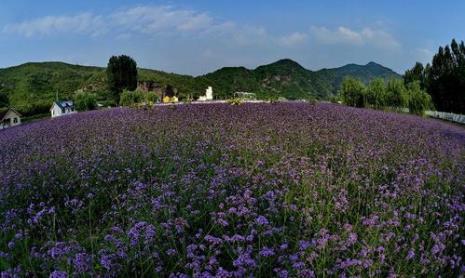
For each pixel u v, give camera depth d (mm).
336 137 11844
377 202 6039
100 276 3938
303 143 10656
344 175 7840
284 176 7203
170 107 24906
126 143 10500
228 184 6820
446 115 39156
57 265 4180
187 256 4180
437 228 5465
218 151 9758
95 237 4715
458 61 55250
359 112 24281
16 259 4746
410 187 6785
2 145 13383
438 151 10852
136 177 7758
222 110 21062
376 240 4719
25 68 116812
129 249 4527
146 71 111062
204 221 5625
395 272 4363
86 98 54125
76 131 14883
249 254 4254
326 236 4570
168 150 9555
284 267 4336
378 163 8742
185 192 6355
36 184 7469
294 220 5414
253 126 13617
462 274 4277
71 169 8078
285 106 25562
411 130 16219
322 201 5980
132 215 5500
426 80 57188
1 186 7211
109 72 86000
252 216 5391
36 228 5691
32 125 23156
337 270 4172
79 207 6059
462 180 7832
